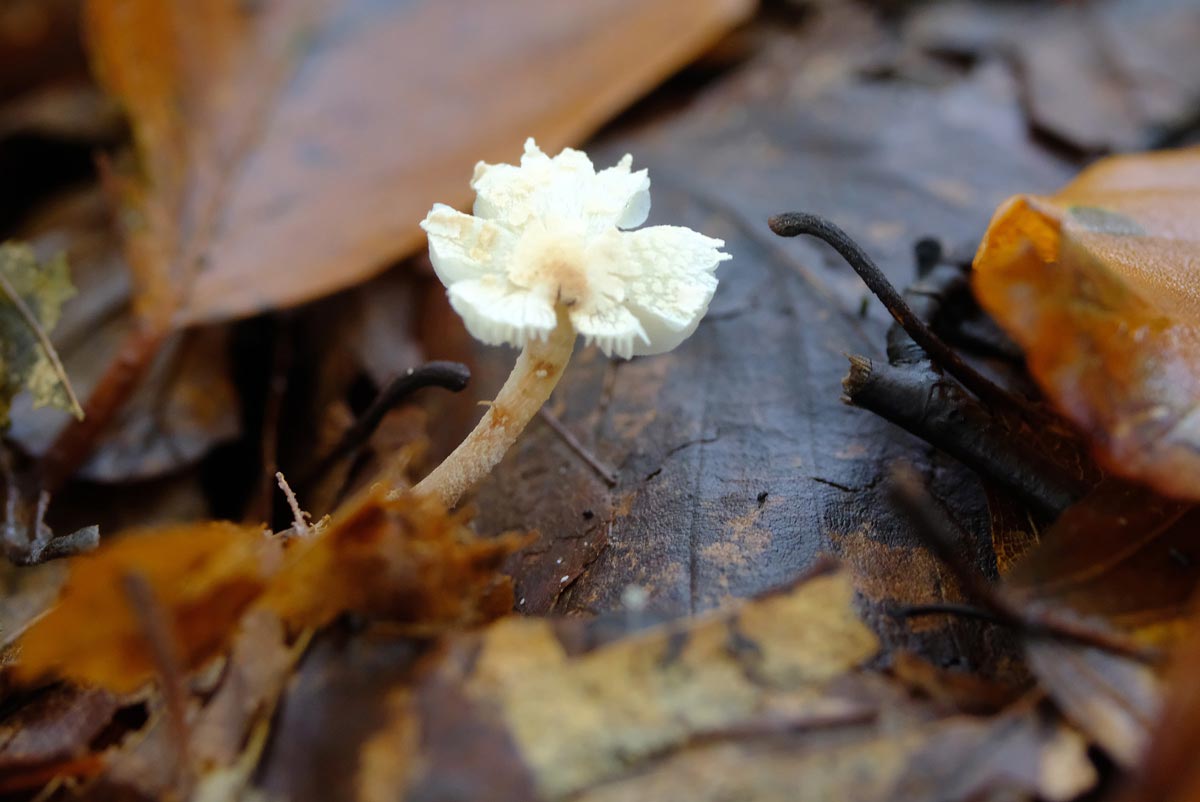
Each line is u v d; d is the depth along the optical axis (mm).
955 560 132
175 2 193
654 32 207
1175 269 148
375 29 200
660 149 208
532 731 129
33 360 168
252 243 184
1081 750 127
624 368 168
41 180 237
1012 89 206
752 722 129
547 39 204
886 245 176
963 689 132
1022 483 143
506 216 145
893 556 146
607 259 143
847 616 133
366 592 134
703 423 160
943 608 136
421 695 130
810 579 134
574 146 200
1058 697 128
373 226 186
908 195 186
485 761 128
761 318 169
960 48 220
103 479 172
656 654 131
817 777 127
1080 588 133
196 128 190
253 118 192
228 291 180
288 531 144
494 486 161
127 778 132
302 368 185
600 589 148
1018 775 126
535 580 151
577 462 160
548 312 140
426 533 136
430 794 127
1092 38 210
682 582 147
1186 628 130
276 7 198
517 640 132
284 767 130
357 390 181
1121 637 130
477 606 138
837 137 200
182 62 193
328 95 196
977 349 160
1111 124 195
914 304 159
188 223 184
